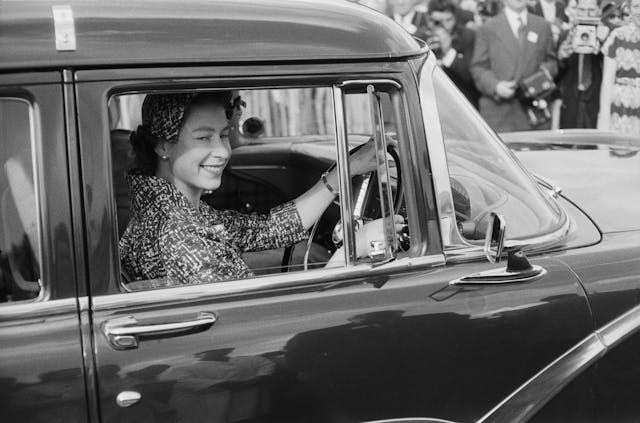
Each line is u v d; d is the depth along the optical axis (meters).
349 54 2.16
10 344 1.91
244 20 2.10
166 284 2.13
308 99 3.18
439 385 2.20
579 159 3.28
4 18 1.95
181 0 2.09
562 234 2.47
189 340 2.01
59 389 1.92
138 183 2.34
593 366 2.32
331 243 2.62
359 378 2.13
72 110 1.96
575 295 2.32
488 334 2.23
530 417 2.27
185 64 2.03
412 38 2.30
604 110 6.29
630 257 2.43
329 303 2.13
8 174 1.96
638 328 2.36
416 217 2.26
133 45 2.00
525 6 6.02
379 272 2.21
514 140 3.71
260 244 2.57
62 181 1.95
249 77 2.08
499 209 2.41
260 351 2.05
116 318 1.99
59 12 1.98
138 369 1.97
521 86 6.07
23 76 1.93
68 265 1.96
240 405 2.04
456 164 2.38
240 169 3.19
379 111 2.22
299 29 2.13
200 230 2.30
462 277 2.25
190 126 2.32
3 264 1.98
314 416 2.11
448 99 2.42
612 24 6.14
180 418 2.00
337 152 2.19
